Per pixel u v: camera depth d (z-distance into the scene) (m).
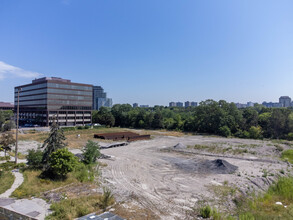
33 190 22.56
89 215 17.75
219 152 47.69
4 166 30.92
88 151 35.84
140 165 36.31
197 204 21.34
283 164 37.84
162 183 27.42
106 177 29.33
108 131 87.19
